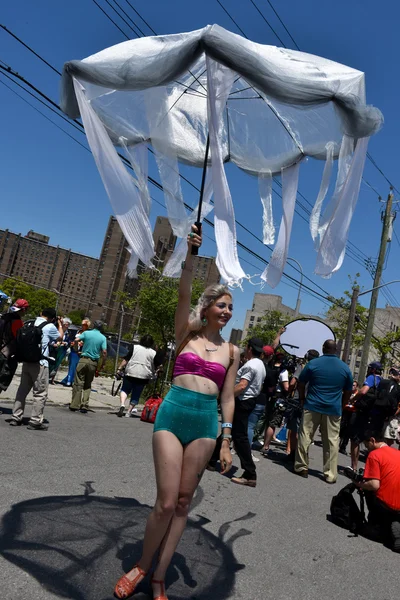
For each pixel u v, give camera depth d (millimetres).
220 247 3705
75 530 3803
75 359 13680
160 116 4312
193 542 4121
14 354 7500
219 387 3172
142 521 4258
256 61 3518
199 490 5785
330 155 4379
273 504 5770
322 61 3834
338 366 7656
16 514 3916
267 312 43312
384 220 23469
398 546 4934
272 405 9336
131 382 10781
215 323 3275
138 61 3740
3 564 3076
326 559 4336
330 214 4223
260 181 4766
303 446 7734
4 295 12328
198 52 3582
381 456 5258
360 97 3807
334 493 6949
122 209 4023
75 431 7820
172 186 4371
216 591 3328
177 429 3020
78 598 2863
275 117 4484
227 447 3287
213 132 3686
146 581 3230
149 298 21500
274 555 4180
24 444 6262
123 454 6793
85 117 4035
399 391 8977
